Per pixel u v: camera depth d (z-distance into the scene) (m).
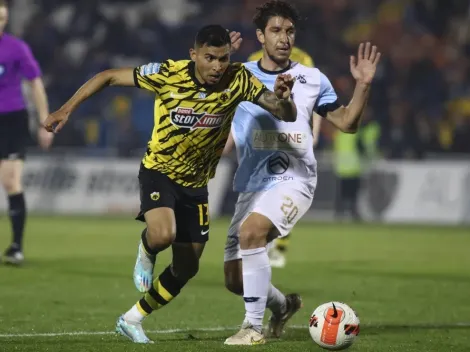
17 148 33.66
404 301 28.08
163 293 19.05
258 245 19.19
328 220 67.50
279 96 17.83
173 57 78.50
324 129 74.19
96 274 32.75
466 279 34.53
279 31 20.12
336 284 32.00
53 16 80.75
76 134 72.44
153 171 18.91
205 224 19.22
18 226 34.03
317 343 17.61
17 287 28.56
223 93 18.27
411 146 73.31
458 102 77.81
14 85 33.59
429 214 67.12
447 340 20.66
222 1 82.75
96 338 19.48
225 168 67.56
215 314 24.22
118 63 77.88
